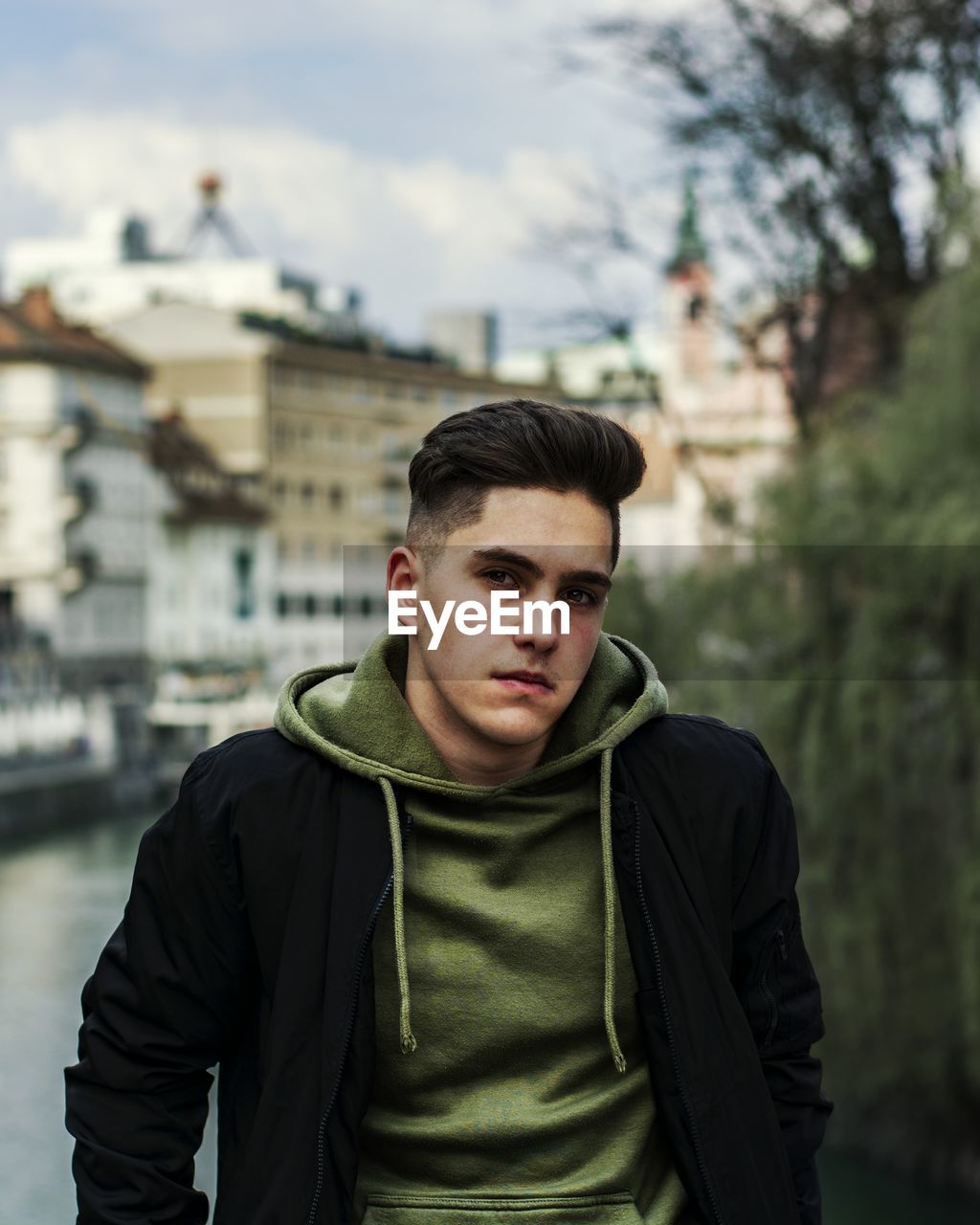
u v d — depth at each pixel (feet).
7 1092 45.39
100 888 97.45
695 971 4.97
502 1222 4.79
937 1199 33.50
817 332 50.47
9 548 187.73
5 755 139.23
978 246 32.40
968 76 47.01
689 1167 4.92
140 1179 4.93
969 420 31.35
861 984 32.37
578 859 5.05
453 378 247.70
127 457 202.39
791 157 49.16
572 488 4.78
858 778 31.91
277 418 229.45
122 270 286.46
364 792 4.91
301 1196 4.66
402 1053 4.88
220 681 192.54
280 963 4.82
